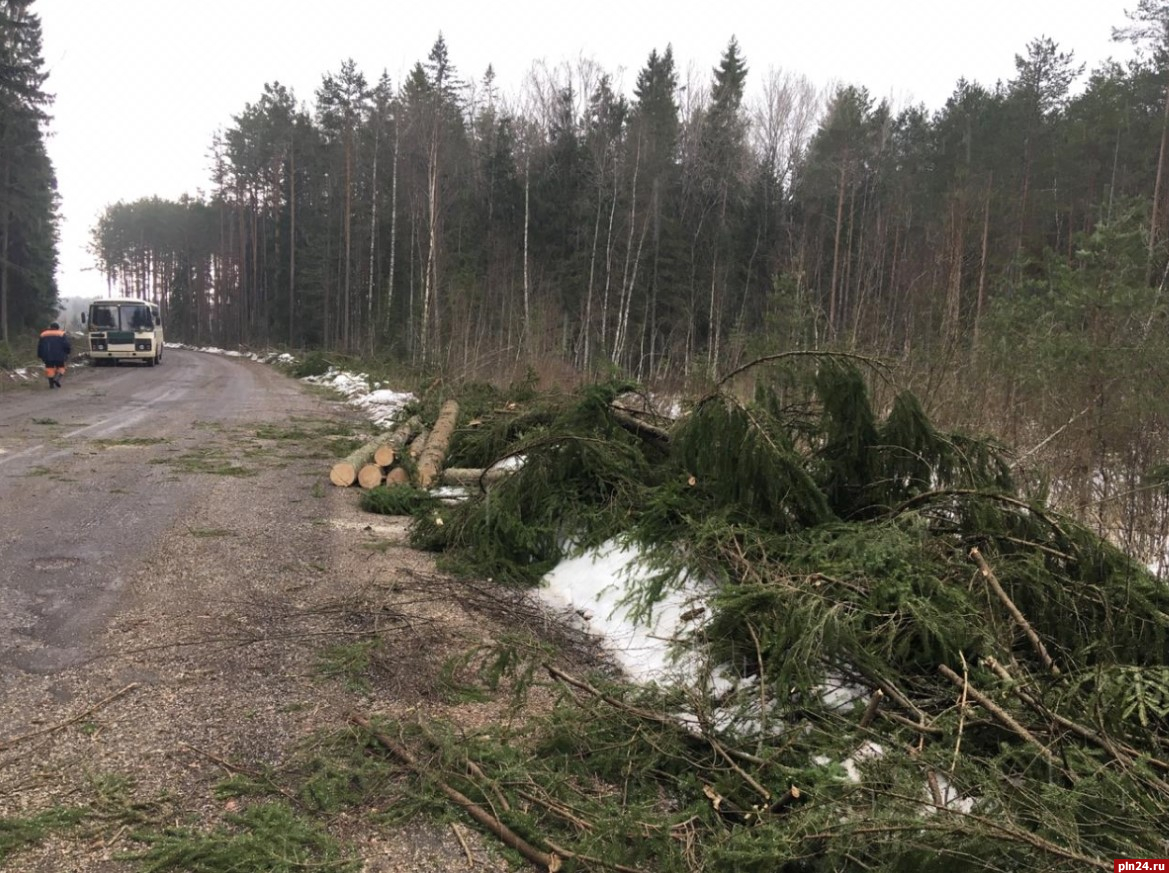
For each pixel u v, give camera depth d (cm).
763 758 301
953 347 859
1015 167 3284
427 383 1727
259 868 243
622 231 3725
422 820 278
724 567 448
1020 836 219
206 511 705
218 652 404
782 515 480
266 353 4597
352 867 249
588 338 2811
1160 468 566
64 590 486
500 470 714
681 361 1248
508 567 562
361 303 4675
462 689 381
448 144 3891
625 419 659
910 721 306
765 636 366
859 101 4778
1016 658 342
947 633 336
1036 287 946
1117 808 243
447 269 3497
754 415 504
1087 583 379
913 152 4375
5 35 3186
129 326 2872
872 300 1252
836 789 270
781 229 4019
